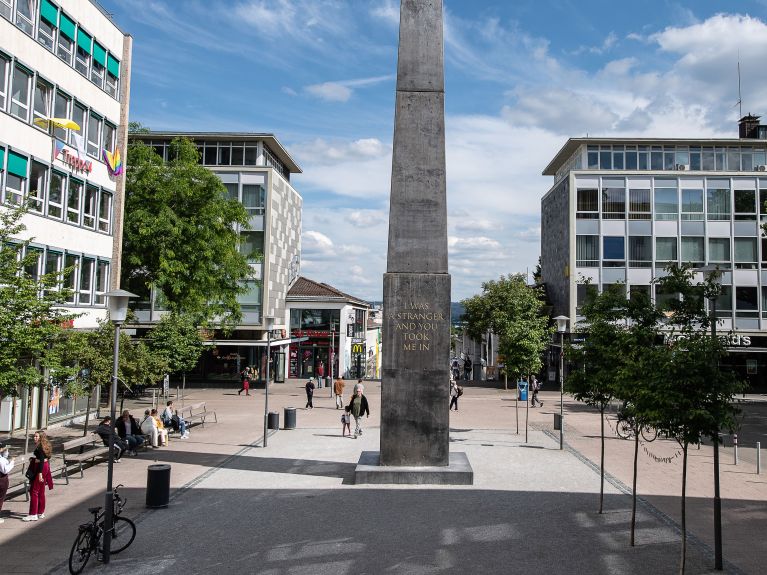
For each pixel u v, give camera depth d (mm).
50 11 26312
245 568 10680
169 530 12750
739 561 11102
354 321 64688
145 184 36750
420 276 17484
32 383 16141
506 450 22188
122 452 20141
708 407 9969
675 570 10633
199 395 42312
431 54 17781
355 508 14398
